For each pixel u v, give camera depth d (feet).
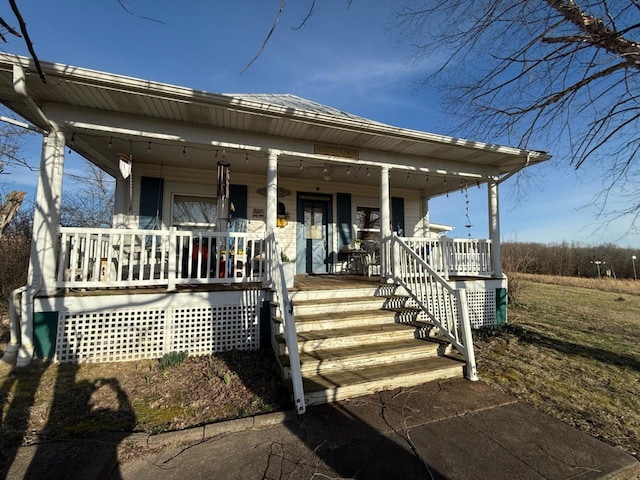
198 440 8.79
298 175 27.73
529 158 22.43
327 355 12.81
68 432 9.00
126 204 23.98
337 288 18.19
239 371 13.65
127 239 22.53
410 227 33.04
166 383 12.48
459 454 8.16
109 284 15.02
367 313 16.55
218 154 21.68
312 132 18.40
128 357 15.16
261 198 27.32
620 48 13.60
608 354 16.74
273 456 8.08
